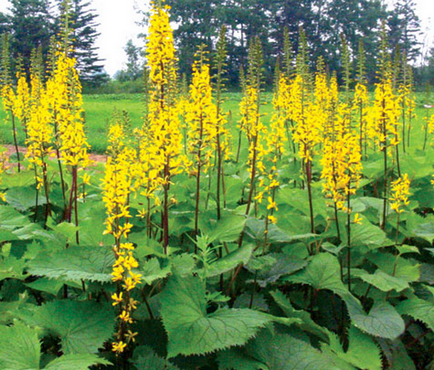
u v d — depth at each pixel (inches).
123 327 128.3
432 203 260.4
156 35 153.6
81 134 166.4
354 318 150.0
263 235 174.2
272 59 2326.5
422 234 189.0
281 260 177.2
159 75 155.9
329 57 2682.1
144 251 141.3
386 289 156.4
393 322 148.0
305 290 191.8
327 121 225.6
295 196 228.1
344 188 169.2
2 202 238.4
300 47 275.6
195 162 176.1
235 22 2628.0
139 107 1366.9
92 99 1868.8
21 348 113.6
